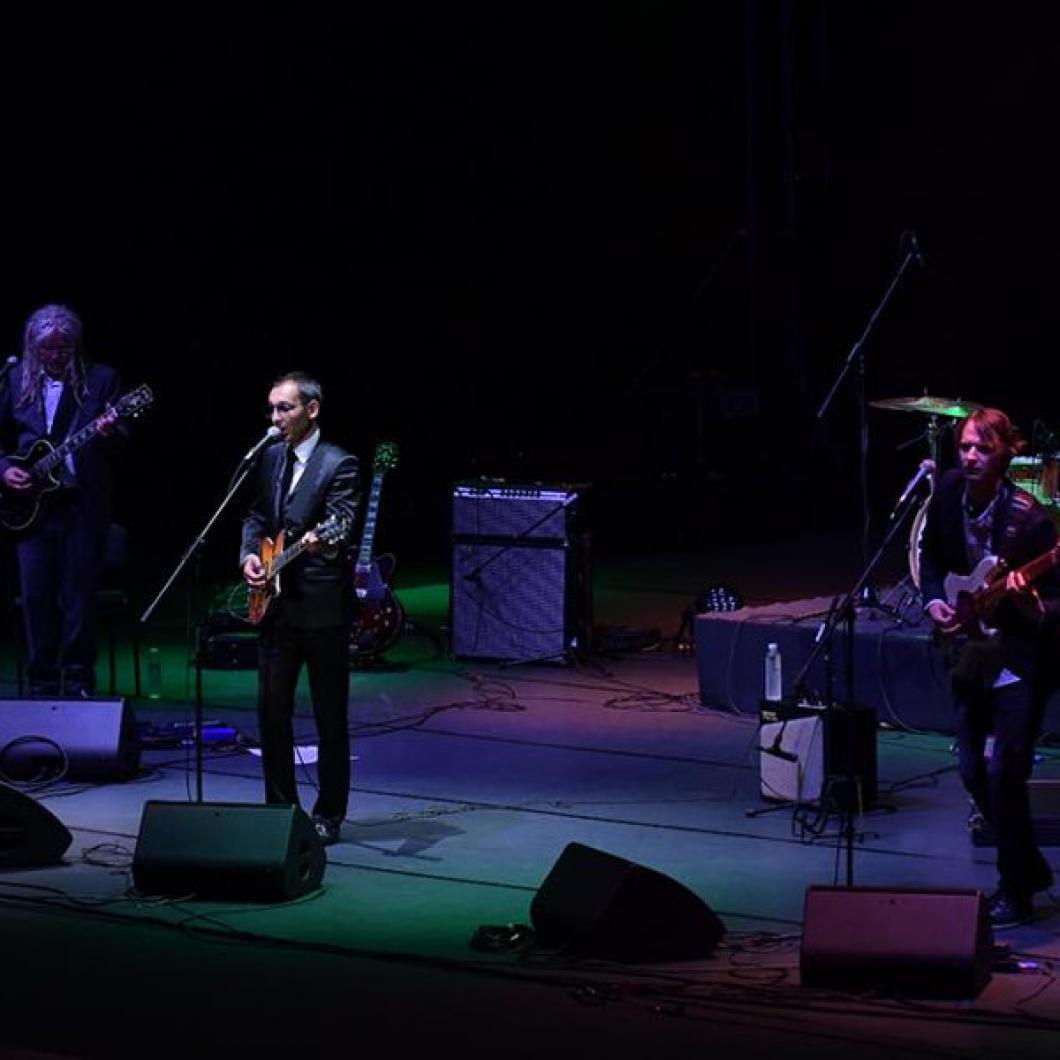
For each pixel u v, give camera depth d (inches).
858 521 1343.5
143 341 1354.6
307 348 1456.7
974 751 489.7
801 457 1396.4
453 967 449.7
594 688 788.0
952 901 432.5
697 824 587.2
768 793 609.9
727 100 1609.3
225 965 452.4
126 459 1312.7
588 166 1585.9
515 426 1563.7
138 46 1342.3
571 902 463.2
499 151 1540.4
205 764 666.2
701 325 1626.5
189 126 1373.0
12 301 1310.3
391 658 852.6
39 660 707.4
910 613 735.1
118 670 829.2
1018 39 1649.9
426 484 1448.1
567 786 634.2
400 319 1508.4
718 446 1457.9
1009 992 431.5
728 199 1619.1
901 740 692.1
